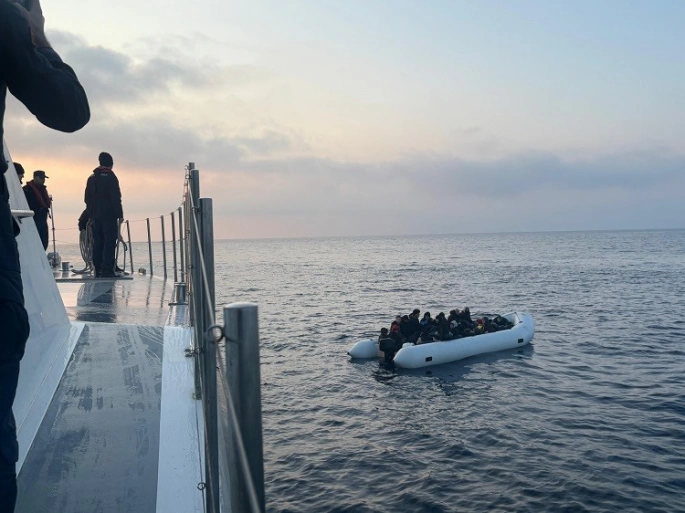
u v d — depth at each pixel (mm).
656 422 14633
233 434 1008
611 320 32781
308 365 22438
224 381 1050
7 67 1377
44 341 3715
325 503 10414
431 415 15812
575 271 72938
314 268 94625
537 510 10000
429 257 127438
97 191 9992
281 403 17078
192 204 3160
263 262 123312
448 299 44531
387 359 22938
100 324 5082
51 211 12109
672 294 45094
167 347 4395
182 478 2455
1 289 1312
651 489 10672
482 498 10500
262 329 31109
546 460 12195
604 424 14562
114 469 2506
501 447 13070
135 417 3047
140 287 8852
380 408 16578
